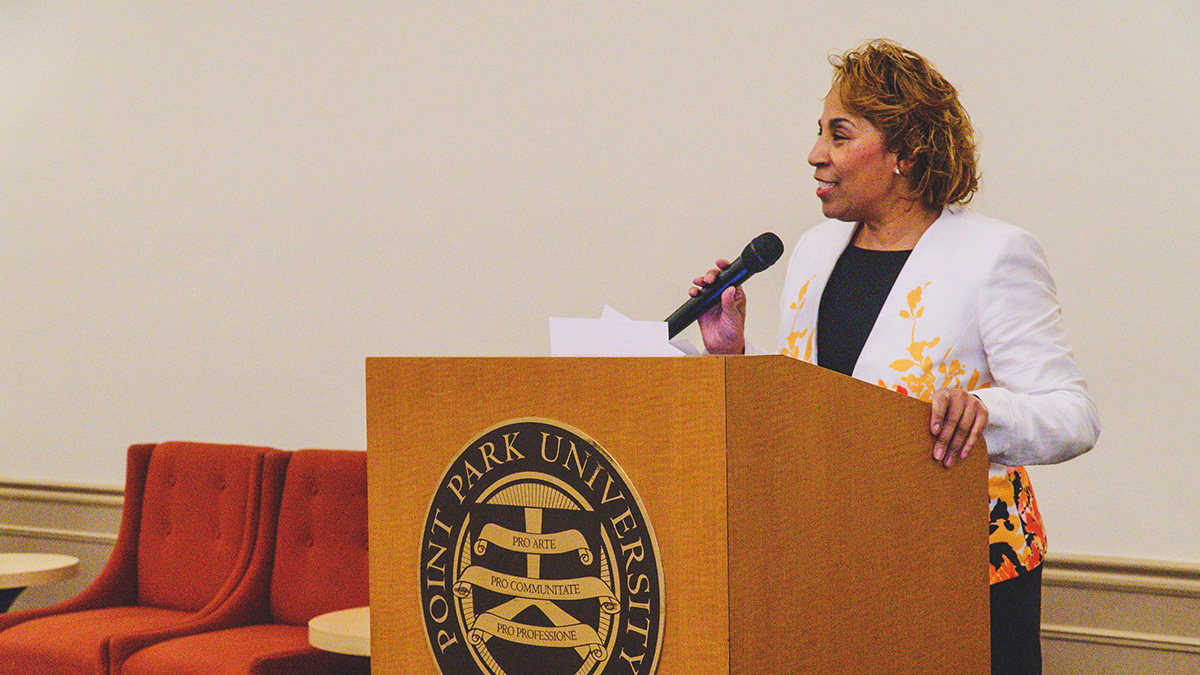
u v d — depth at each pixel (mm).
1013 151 4309
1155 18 4070
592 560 1406
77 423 6762
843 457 1507
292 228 6059
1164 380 4074
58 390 6812
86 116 6699
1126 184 4129
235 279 6238
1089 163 4188
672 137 5004
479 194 5512
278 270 6102
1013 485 2227
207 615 5254
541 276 5352
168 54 6434
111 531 6641
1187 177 4031
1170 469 4070
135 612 5586
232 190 6238
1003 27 4316
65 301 6781
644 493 1363
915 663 1623
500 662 1477
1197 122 4016
